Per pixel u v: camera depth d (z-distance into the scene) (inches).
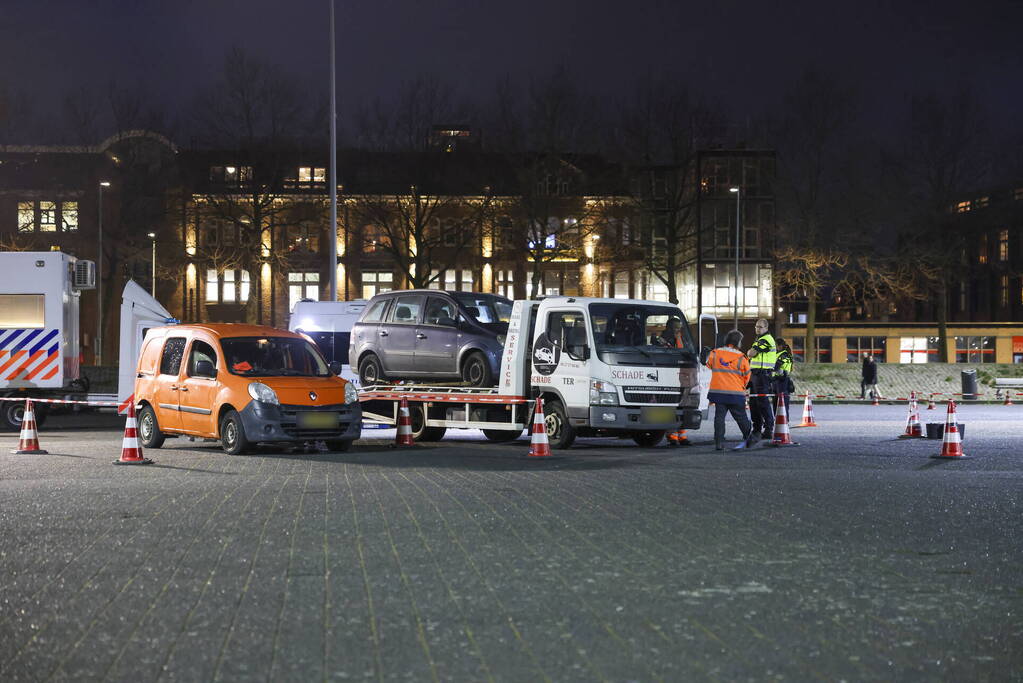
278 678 181.9
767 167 2711.6
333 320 1114.7
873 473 533.6
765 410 780.6
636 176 2162.9
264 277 2866.6
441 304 794.8
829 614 225.6
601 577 263.9
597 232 2289.6
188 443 782.5
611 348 727.7
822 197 2068.2
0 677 183.6
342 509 388.2
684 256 2807.6
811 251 2058.3
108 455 685.9
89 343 2758.4
